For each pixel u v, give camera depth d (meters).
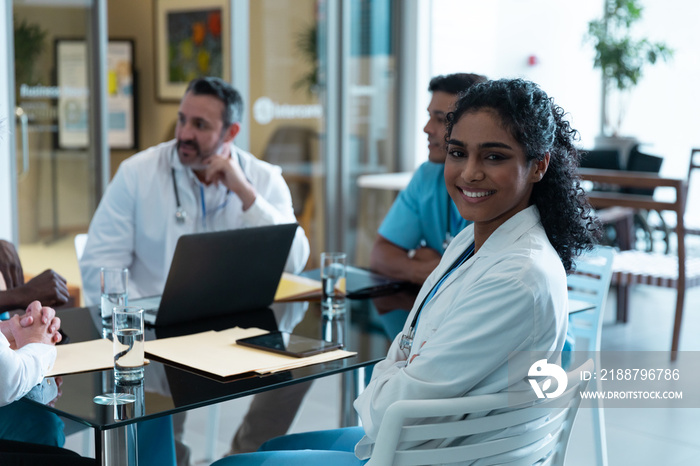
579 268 2.73
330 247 6.14
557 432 1.52
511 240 1.42
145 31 4.97
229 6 5.32
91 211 4.73
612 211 5.30
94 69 4.64
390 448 1.32
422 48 6.40
